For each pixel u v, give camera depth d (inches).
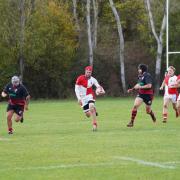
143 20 5216.5
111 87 5064.0
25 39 4616.1
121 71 4982.8
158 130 1733.5
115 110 2810.0
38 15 4692.4
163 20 4847.4
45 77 4815.5
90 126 1931.6
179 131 1700.3
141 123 2014.0
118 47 5241.1
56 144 1395.2
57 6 4889.3
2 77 4589.1
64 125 1988.2
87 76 1752.0
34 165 1078.4
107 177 952.9
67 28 4840.1
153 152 1232.8
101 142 1423.5
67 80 4881.9
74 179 937.5
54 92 4877.0
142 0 5285.4
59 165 1075.3
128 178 942.4
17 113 1701.5
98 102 3757.4
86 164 1083.3
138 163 1088.2
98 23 5492.1
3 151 1273.4
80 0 5516.7
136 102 1872.5
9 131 1691.7
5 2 4566.9
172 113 2546.8
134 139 1481.3
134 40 5378.9
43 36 4677.7
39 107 3235.7
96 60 5054.1
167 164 1075.9
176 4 4835.1
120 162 1103.0
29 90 4805.6
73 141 1453.0
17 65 4660.4
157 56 4835.1
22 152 1254.3
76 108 3088.1
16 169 1034.1
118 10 5423.2
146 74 1877.5
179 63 4798.2
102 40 5388.8
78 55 5017.2
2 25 4579.2
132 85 5137.8
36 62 4719.5
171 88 2062.0
